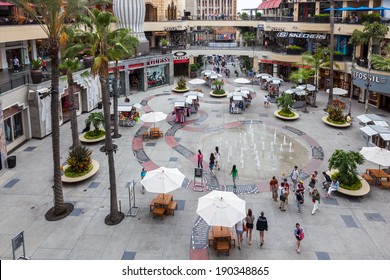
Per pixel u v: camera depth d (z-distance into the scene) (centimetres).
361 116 3055
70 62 2536
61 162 2598
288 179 2398
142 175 2298
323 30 4972
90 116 3058
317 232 1828
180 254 1661
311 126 3500
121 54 2381
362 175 2391
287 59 5322
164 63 5181
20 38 3328
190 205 2072
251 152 2859
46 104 3084
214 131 3350
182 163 2638
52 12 1700
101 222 1905
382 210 2038
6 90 2686
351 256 1653
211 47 6019
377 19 4316
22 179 2364
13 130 2852
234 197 1711
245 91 4144
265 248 1703
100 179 2372
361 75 3719
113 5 4741
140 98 4575
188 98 3762
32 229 1841
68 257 1634
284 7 6259
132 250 1686
